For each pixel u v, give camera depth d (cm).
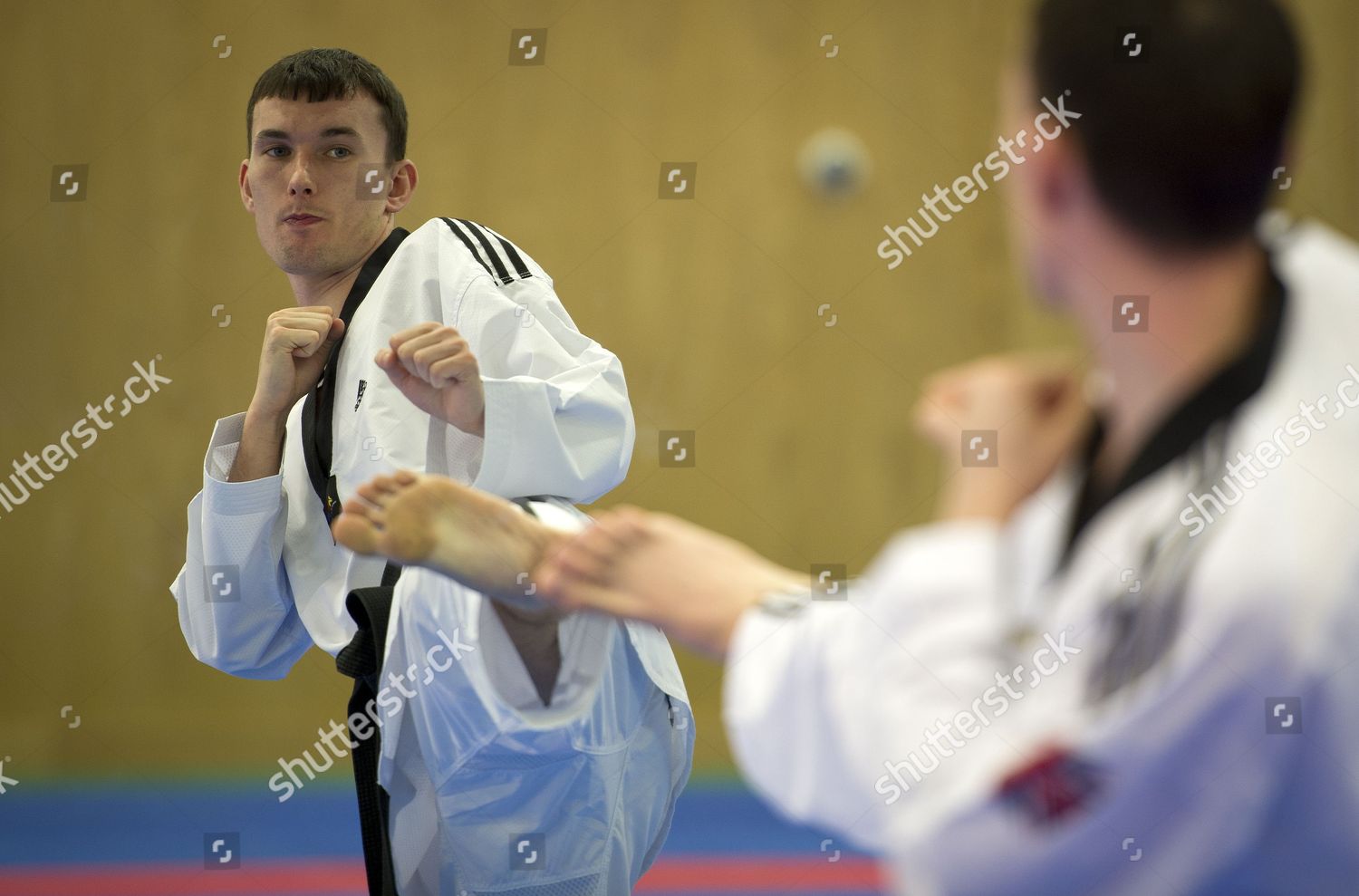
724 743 760
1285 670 75
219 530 213
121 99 801
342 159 234
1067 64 81
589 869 177
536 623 158
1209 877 78
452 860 177
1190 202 80
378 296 223
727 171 814
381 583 209
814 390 803
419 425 208
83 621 782
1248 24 79
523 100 808
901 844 82
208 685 780
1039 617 80
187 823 593
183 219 799
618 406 209
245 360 796
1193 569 77
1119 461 83
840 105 817
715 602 98
